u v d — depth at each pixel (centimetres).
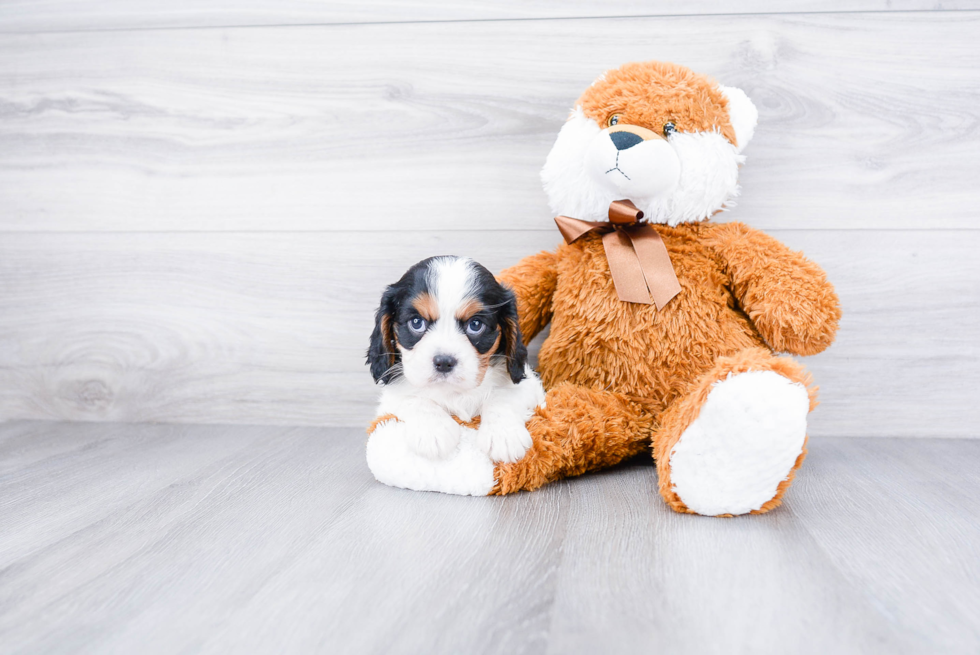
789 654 71
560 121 166
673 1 160
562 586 87
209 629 77
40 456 151
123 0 173
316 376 178
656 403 136
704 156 134
